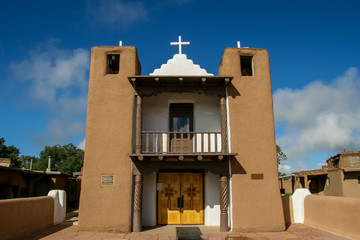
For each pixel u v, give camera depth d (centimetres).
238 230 1044
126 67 1170
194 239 932
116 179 1079
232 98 1152
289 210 1200
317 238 910
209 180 1208
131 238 943
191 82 1145
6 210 831
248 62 1271
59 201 1202
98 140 1109
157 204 1219
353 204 886
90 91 1148
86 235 977
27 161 6200
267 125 1145
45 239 905
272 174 1103
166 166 1093
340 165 2744
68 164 4856
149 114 1276
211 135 1259
